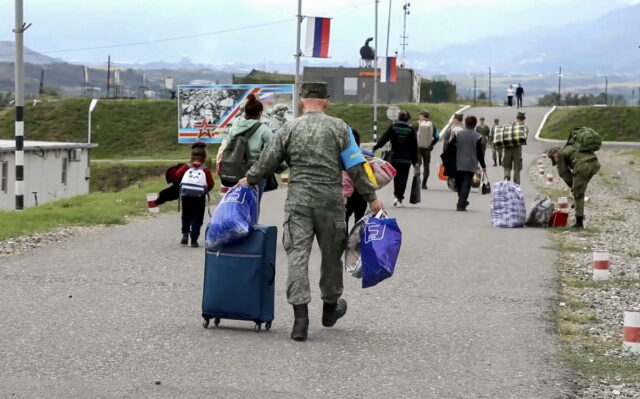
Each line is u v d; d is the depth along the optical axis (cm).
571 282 1287
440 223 1953
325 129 864
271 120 5553
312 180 862
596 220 2250
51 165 4434
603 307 1128
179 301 1040
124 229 1728
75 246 1476
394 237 881
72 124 8131
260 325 895
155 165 6312
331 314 907
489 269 1348
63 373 723
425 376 755
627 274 1406
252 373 741
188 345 829
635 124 7456
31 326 886
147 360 771
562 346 891
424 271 1312
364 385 720
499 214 1916
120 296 1057
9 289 1080
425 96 9931
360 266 901
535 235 1789
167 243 1534
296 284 859
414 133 2273
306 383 718
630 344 879
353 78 8450
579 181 1911
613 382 769
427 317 1001
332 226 870
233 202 880
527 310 1059
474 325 967
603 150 6356
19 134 2550
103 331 875
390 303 1073
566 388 737
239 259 884
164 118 8106
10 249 1426
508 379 756
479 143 2228
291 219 864
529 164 4725
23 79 2566
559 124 7512
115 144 7788
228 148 1238
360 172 873
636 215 2484
